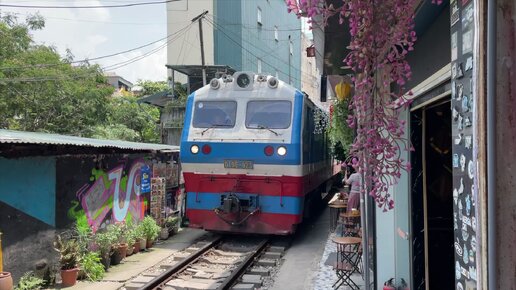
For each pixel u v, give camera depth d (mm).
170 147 12578
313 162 11609
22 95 16906
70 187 8188
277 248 9719
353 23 2516
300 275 7832
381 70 2748
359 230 8227
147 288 6922
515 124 1557
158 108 24641
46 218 7531
